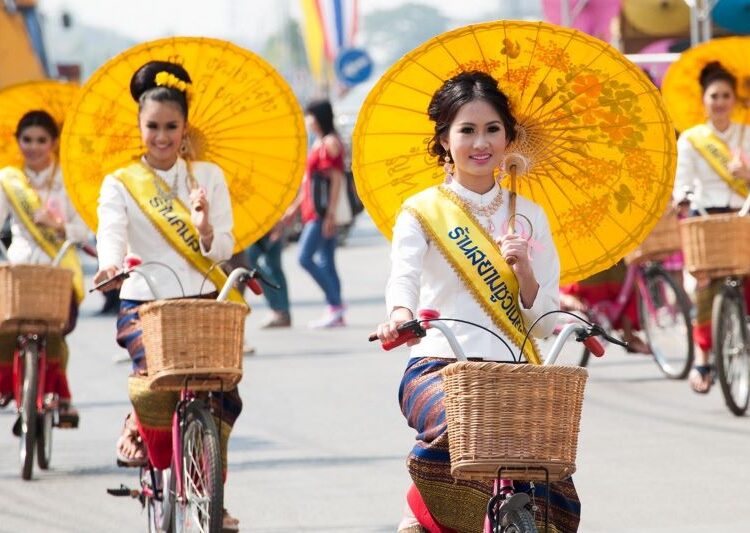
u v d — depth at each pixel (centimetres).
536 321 1098
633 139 1273
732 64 2359
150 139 1473
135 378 1419
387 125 1256
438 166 1255
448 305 1148
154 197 1469
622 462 1872
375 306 3997
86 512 1692
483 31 1234
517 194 1220
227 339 1293
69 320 1980
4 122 2091
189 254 1459
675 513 1600
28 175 2002
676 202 2198
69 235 1988
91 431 2227
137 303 1457
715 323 2158
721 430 2070
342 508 1670
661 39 3662
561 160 1284
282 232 3503
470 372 988
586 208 1294
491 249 1141
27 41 5791
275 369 2800
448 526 1106
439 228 1146
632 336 2572
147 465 1474
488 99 1143
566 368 994
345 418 2250
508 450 988
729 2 3244
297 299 4344
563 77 1260
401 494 1733
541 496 1083
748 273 2142
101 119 1562
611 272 2528
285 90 1584
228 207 1512
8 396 1994
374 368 2780
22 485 1852
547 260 1170
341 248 6481
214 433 1295
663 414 2206
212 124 1588
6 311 1819
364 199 1270
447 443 1077
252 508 1683
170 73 1500
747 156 2294
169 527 1420
